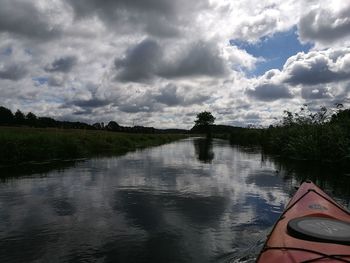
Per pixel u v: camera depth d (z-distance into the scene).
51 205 8.97
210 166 17.81
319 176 13.91
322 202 6.29
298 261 3.71
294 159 21.11
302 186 7.36
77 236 6.64
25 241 6.39
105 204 9.10
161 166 17.53
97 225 7.32
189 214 8.19
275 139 26.48
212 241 6.36
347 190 10.88
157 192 10.70
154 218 7.82
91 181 12.54
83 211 8.41
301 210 5.82
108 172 14.94
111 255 5.76
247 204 9.20
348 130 16.28
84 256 5.72
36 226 7.26
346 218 5.50
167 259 5.57
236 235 6.67
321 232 4.26
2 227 7.18
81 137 27.09
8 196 9.96
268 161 20.42
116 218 7.84
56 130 35.72
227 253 5.79
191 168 16.88
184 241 6.37
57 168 15.98
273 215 8.12
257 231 6.91
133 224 7.39
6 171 14.86
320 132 19.02
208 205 9.06
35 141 19.12
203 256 5.68
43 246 6.16
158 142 47.03
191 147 37.66
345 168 16.06
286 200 9.71
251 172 15.41
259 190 11.14
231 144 47.41
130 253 5.83
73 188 11.18
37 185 11.64
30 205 8.96
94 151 26.69
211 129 103.88
